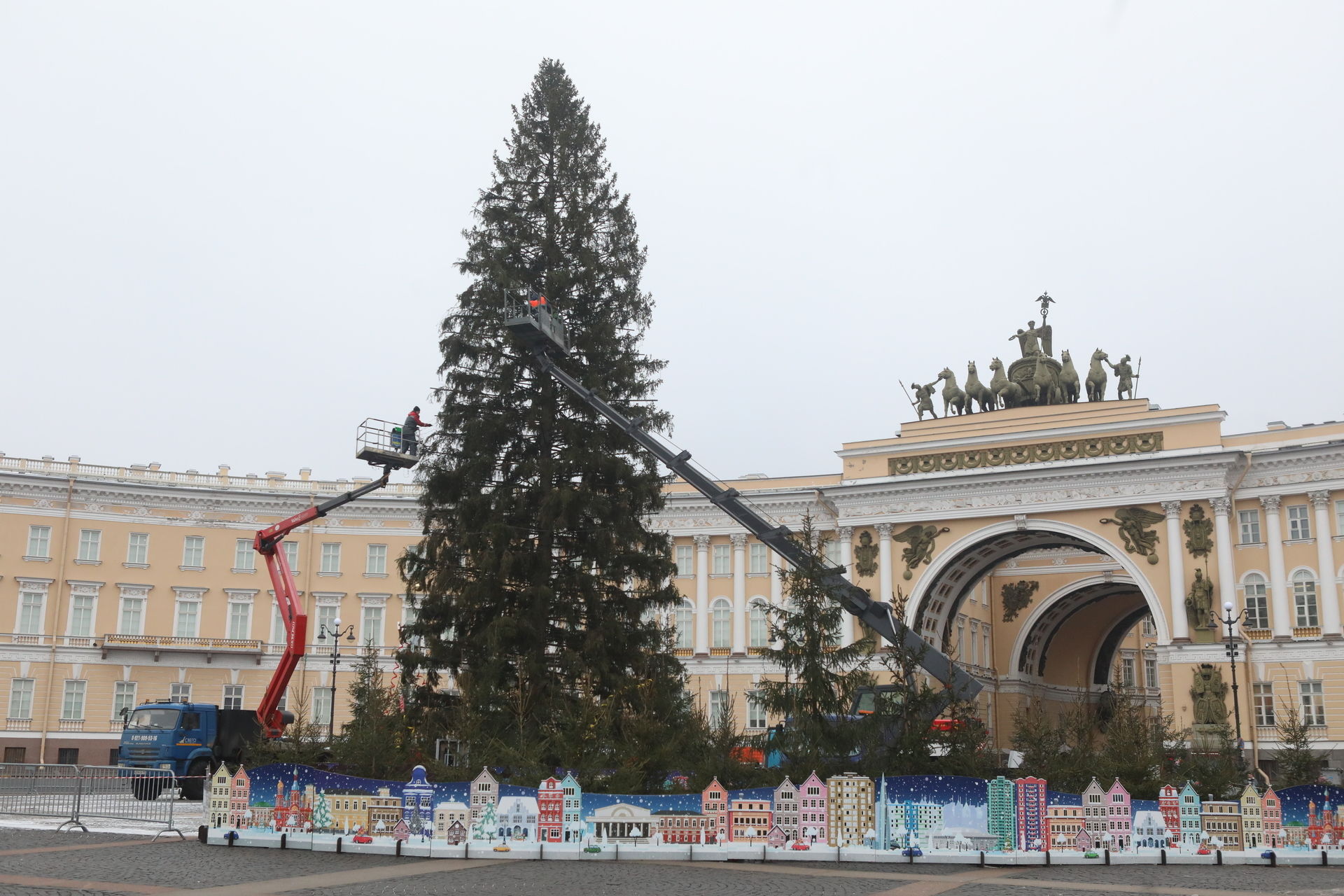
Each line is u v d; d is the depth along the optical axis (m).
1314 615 63.47
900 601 35.34
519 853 26.12
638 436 42.62
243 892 20.12
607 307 49.56
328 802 27.56
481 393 47.62
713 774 31.78
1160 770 34.66
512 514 45.59
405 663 45.00
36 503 74.81
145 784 36.88
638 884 22.11
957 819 26.58
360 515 79.94
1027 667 86.50
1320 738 61.47
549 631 45.03
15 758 71.62
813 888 21.84
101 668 74.69
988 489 72.00
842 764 31.34
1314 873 25.58
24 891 19.56
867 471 76.12
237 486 80.06
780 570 34.88
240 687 77.31
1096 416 70.38
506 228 49.88
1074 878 23.91
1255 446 66.50
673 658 47.44
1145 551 67.38
